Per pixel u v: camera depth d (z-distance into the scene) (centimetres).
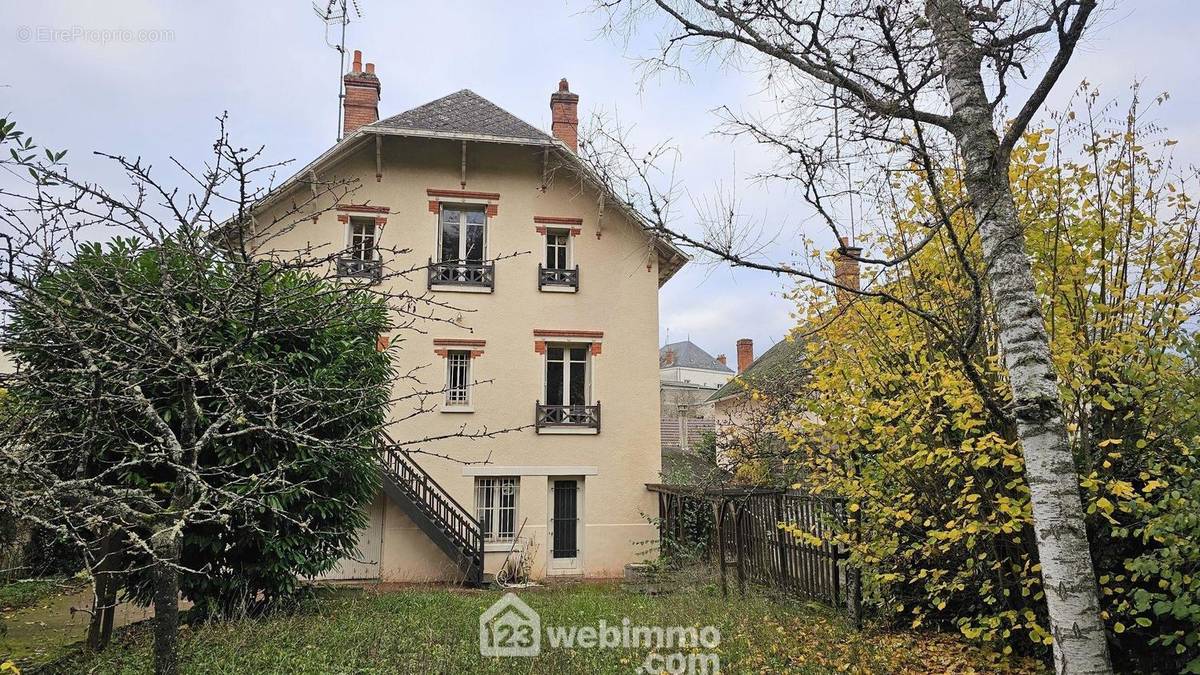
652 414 1627
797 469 972
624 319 1648
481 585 1373
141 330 458
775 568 964
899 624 742
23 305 434
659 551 1527
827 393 714
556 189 1664
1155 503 514
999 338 609
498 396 1566
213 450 769
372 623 780
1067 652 412
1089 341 562
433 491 1420
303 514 845
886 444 661
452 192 1616
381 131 1528
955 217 595
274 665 610
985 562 619
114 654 678
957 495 618
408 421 1520
